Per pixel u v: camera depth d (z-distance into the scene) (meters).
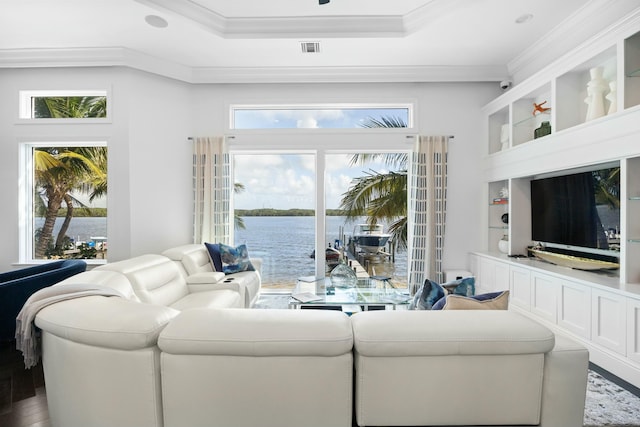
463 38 3.53
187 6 3.14
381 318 1.31
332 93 4.49
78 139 3.97
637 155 2.32
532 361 1.24
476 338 1.21
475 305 1.52
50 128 3.96
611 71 2.77
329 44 3.65
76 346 1.32
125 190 3.93
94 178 4.19
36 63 3.83
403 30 3.45
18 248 3.97
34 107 4.09
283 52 3.86
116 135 3.94
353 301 2.87
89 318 1.31
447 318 1.31
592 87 2.72
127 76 3.94
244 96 4.50
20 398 2.12
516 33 3.43
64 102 4.09
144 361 1.24
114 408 1.28
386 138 4.50
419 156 4.43
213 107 4.50
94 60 3.81
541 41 3.56
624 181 2.43
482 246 4.49
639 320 2.16
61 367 1.38
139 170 4.03
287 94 4.50
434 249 4.44
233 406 1.22
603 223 2.79
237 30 3.48
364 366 1.23
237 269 3.97
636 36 2.38
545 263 3.38
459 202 4.52
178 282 3.21
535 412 1.26
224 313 1.31
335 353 1.20
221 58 4.02
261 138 4.50
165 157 4.25
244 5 3.17
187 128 4.46
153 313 1.33
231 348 1.18
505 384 1.24
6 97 3.98
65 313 1.38
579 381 1.27
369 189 4.73
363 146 4.50
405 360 1.23
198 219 4.41
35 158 4.15
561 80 3.07
